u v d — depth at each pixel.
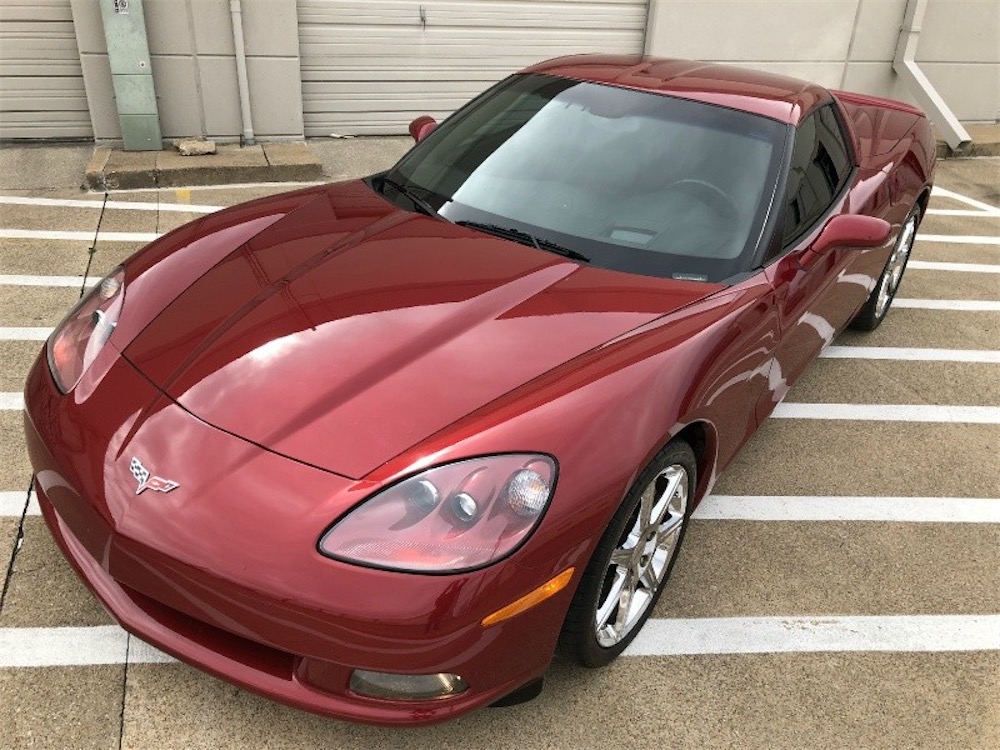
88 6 5.79
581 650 2.14
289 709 2.13
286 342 2.08
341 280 2.33
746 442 2.83
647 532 2.26
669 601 2.62
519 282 2.37
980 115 9.13
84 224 5.00
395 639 1.72
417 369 2.01
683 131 2.94
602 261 2.55
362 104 7.00
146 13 5.93
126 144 6.10
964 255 5.91
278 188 5.91
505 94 3.29
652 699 2.28
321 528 1.74
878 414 3.81
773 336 2.64
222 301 2.25
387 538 1.74
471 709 1.90
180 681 2.18
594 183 2.81
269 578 1.72
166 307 2.25
